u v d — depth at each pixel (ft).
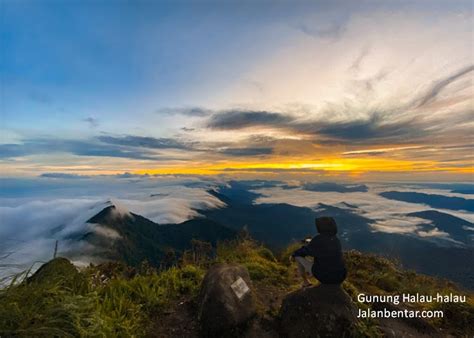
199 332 12.22
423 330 13.55
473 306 15.60
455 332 13.98
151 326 12.46
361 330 11.58
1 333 8.58
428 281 21.54
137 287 14.94
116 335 10.64
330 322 11.69
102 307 12.09
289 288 17.06
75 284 13.08
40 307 9.80
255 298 14.12
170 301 14.58
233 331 12.10
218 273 13.87
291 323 12.26
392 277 20.84
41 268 13.30
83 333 9.46
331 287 13.05
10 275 9.85
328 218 13.79
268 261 22.58
